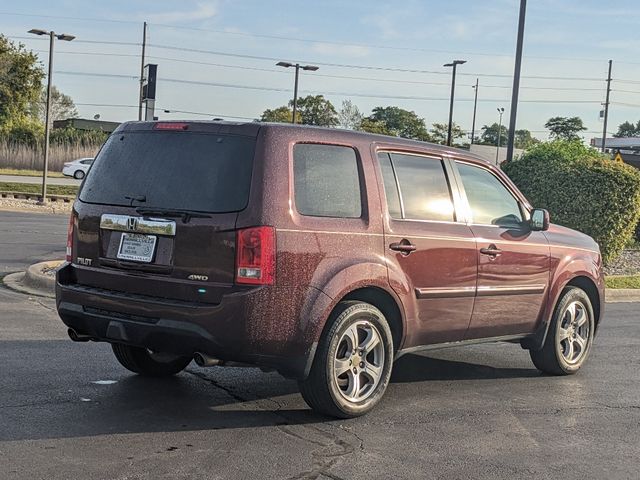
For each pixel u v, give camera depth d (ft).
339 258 17.98
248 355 16.93
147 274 17.66
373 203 19.03
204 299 16.94
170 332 17.04
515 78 66.18
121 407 18.74
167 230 17.43
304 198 17.71
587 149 58.80
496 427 18.99
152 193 17.97
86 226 18.94
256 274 16.71
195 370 22.88
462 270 20.94
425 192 20.65
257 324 16.72
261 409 19.25
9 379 20.56
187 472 14.80
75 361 22.94
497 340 22.90
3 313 29.55
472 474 15.61
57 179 140.56
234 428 17.66
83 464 14.90
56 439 16.21
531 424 19.40
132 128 19.15
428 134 323.16
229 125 17.79
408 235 19.58
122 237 18.28
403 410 20.03
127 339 17.81
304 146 18.03
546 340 24.41
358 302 18.53
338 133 18.92
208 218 17.04
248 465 15.37
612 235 53.11
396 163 20.15
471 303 21.40
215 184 17.34
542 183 53.88
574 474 15.94
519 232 23.07
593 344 30.89
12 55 194.59
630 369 26.45
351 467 15.61
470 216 21.68
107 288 18.33
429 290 20.11
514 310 22.84
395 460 16.17
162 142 18.40
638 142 119.85
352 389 18.69
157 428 17.34
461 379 23.91
